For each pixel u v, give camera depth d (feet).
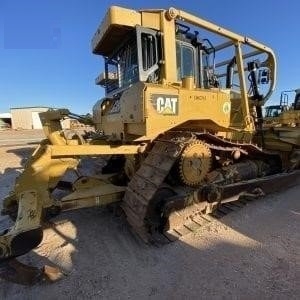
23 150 49.01
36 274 10.58
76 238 13.93
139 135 12.88
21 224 10.37
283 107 39.88
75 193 13.50
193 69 15.87
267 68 20.58
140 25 13.65
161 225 13.66
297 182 20.85
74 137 15.16
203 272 10.87
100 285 10.41
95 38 16.70
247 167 17.90
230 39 17.20
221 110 15.26
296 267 10.93
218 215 15.66
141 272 11.07
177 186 14.60
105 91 18.94
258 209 16.67
